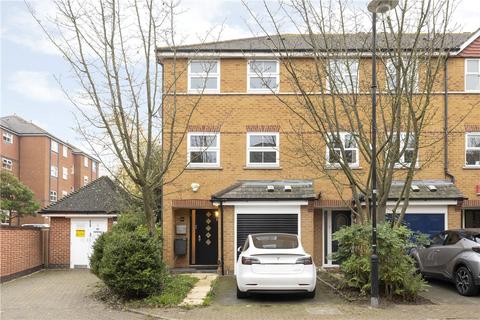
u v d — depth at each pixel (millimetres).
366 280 11711
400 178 17328
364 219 13055
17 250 16266
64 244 19484
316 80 14648
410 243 11805
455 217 16625
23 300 11867
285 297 11867
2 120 49125
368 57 15570
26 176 48062
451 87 17797
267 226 16594
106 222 19562
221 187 17875
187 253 18391
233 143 18000
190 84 18141
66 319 9797
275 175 17781
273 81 18047
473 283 11680
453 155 17641
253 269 11133
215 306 10945
